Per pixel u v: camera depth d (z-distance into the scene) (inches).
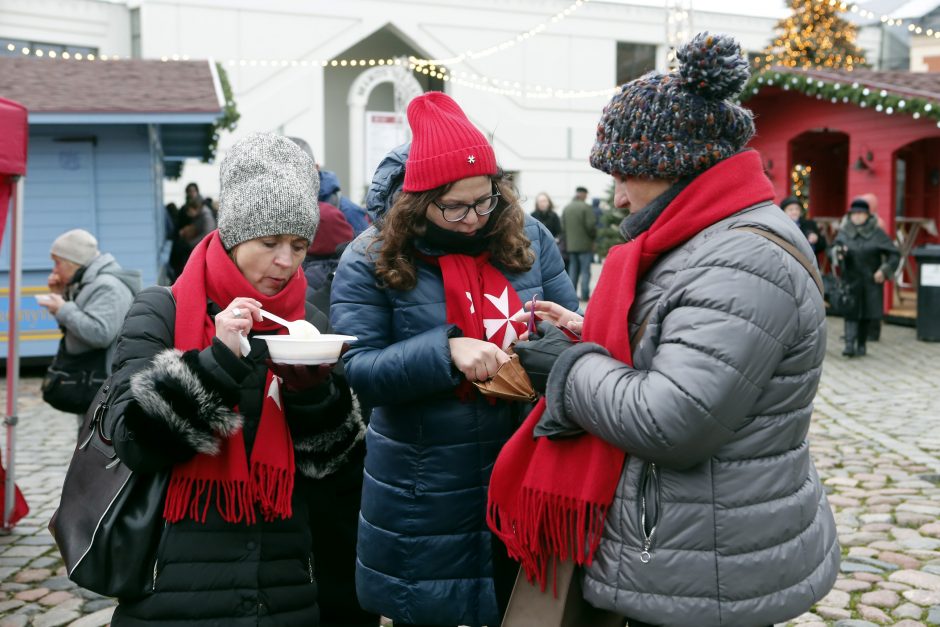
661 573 72.7
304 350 81.3
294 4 1085.1
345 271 103.7
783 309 70.1
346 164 1219.2
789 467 73.9
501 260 103.7
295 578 87.7
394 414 102.5
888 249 422.0
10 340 203.3
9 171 185.3
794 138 632.4
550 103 1235.9
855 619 146.1
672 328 71.2
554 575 79.7
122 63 528.4
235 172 87.5
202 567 83.2
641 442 69.8
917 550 175.8
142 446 78.6
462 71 1190.9
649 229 76.9
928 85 555.2
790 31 1116.5
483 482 101.6
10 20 972.6
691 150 73.9
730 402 68.4
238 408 85.6
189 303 86.8
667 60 511.5
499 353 93.9
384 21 1135.6
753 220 73.1
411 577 101.6
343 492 114.9
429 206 98.4
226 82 593.3
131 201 444.5
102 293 211.9
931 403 317.7
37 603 161.5
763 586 72.4
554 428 77.5
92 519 83.4
